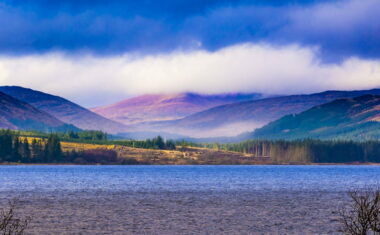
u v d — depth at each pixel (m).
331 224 98.75
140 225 97.81
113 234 87.56
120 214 114.56
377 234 58.94
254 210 122.69
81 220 104.19
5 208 126.25
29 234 86.62
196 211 120.75
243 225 97.94
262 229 93.19
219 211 120.75
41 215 112.12
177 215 112.94
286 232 89.75
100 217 109.12
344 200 148.62
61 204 137.00
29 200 149.00
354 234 56.91
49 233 87.88
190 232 90.00
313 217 108.94
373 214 55.25
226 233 88.88
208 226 96.75
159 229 93.12
